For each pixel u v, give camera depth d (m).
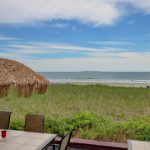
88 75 148.75
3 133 4.62
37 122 5.59
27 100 15.27
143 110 12.93
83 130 7.41
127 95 20.95
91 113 8.82
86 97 18.52
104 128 7.34
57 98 17.33
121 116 11.03
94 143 6.02
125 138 6.84
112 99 17.33
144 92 24.39
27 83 4.70
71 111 12.30
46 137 4.71
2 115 5.89
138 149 4.26
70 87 29.42
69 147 6.12
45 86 5.24
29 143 4.33
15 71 4.85
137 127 7.30
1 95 4.61
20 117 9.10
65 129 7.22
